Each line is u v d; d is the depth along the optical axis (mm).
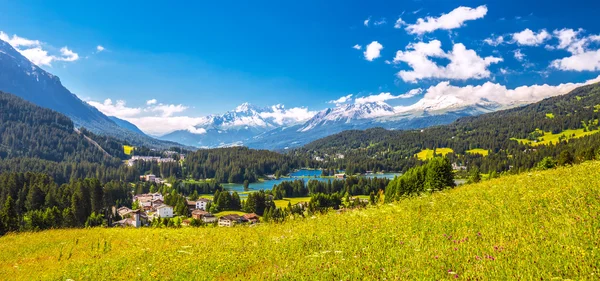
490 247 9023
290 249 13070
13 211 69688
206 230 22641
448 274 7789
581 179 15836
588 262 7188
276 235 16578
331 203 108688
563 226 9805
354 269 9109
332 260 10305
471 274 7484
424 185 51719
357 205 22625
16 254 20969
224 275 11250
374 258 9922
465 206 15266
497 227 11016
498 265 7785
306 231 16078
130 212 115688
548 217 11070
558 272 7121
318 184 174250
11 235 29703
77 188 105438
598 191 12703
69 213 83625
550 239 8961
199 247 16344
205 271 11867
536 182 17797
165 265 13273
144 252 16688
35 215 75750
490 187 19406
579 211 10898
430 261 8750
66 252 19922
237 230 20750
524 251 8352
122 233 25750
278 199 160625
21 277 14969
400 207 17953
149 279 11734
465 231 11195
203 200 141875
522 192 15766
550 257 7785
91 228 31562
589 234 8719
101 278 12820
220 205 125812
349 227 15117
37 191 98812
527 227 10383
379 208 19078
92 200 107000
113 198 137750
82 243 22531
